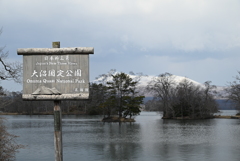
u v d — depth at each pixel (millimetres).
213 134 55188
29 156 30875
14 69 27219
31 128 70938
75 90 12844
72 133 58219
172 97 130250
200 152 33344
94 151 34469
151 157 30375
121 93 104438
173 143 41750
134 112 103562
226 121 104125
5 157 21859
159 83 132750
